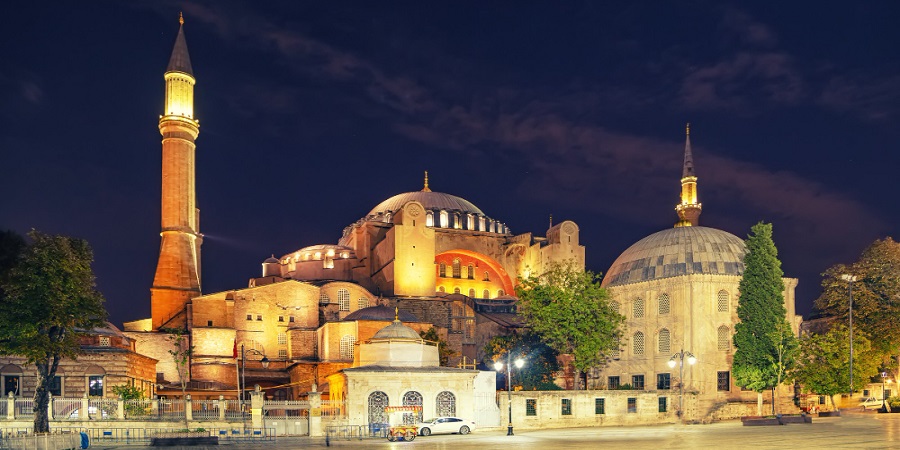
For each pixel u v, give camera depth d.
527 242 120.81
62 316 50.53
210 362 91.50
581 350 73.00
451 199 131.38
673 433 54.69
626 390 71.12
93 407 56.12
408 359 64.94
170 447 45.84
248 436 55.56
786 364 70.94
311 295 99.38
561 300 74.88
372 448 44.22
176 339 90.56
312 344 95.81
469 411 62.59
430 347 67.50
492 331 101.06
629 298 83.12
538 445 45.12
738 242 82.44
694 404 71.69
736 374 73.44
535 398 66.44
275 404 59.06
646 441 46.94
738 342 73.56
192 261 103.69
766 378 71.19
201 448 45.25
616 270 86.62
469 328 103.38
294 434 58.06
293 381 87.75
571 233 115.88
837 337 74.50
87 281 53.94
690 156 98.19
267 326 96.75
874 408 74.06
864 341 74.25
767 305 72.19
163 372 89.69
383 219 125.75
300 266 120.81
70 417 54.38
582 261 115.81
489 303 111.00
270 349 96.38
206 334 92.12
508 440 50.34
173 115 105.62
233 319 95.31
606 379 83.69
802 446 40.47
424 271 108.19
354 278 118.81
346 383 60.44
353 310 102.19
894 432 49.12
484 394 65.19
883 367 83.25
